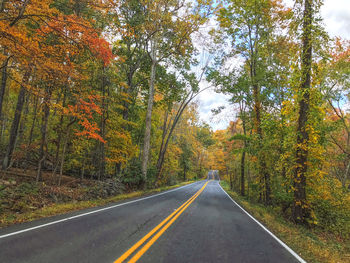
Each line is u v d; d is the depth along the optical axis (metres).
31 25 9.62
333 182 10.57
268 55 14.63
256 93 15.41
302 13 8.68
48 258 3.40
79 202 9.62
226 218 8.49
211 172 107.19
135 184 18.06
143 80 22.52
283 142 10.30
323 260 4.57
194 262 3.66
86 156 15.65
